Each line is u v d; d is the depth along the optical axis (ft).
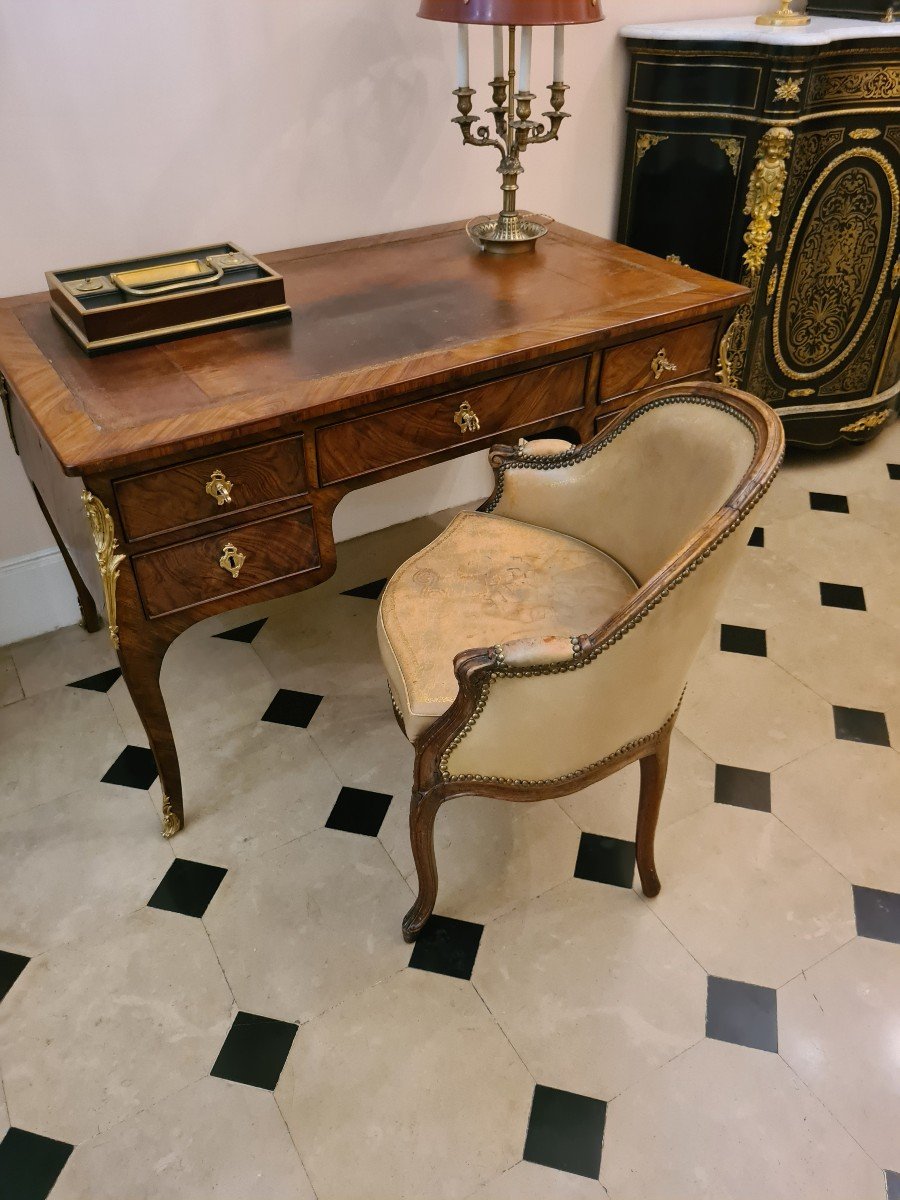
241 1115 4.48
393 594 5.20
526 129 6.08
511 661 3.92
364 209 7.27
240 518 4.85
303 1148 4.35
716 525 3.95
